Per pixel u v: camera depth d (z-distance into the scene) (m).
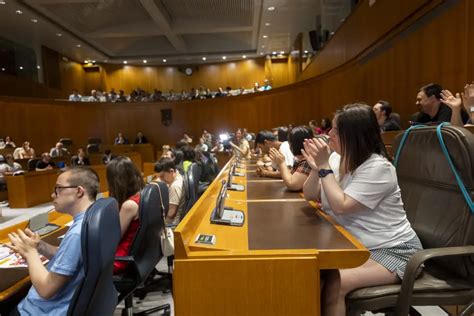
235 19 12.38
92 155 10.70
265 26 12.09
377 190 1.40
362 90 6.90
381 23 5.70
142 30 12.67
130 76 16.81
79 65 16.08
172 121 13.93
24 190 6.89
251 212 1.60
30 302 1.34
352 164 1.47
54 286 1.27
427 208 1.54
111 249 1.30
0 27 11.38
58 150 10.51
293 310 1.07
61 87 14.66
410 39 5.03
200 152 5.69
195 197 3.33
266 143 4.18
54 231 2.06
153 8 10.48
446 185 1.45
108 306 1.40
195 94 14.39
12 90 11.96
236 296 1.07
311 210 1.64
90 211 1.26
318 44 10.35
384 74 5.91
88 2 10.29
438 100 2.59
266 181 2.71
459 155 1.38
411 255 1.39
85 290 1.22
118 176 2.20
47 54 13.80
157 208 2.17
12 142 10.62
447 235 1.40
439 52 4.34
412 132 1.70
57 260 1.30
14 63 12.58
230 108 13.09
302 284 1.07
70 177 1.49
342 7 9.17
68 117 12.90
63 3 10.13
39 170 7.59
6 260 1.56
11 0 9.40
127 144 12.82
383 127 3.40
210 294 1.07
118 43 14.62
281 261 1.06
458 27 3.96
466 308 1.34
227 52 15.65
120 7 11.07
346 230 1.37
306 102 10.14
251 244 1.16
